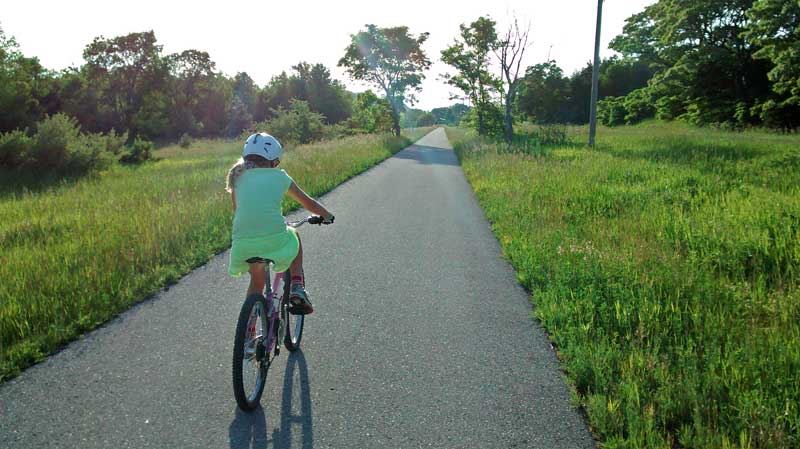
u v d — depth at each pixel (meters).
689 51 47.88
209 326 4.69
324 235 8.37
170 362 3.98
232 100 83.00
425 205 11.28
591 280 5.51
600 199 9.82
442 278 6.18
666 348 3.98
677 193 9.95
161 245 6.78
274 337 3.72
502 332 4.62
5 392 3.50
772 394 3.30
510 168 15.64
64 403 3.37
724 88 48.16
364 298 5.47
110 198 11.12
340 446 2.98
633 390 3.31
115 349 4.19
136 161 31.39
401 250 7.45
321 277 6.18
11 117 40.41
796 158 13.26
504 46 34.03
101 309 4.91
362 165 19.28
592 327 4.43
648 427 2.94
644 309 4.61
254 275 3.58
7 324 4.38
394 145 33.06
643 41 63.50
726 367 3.61
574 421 3.24
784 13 28.70
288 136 38.19
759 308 4.78
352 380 3.75
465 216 10.09
